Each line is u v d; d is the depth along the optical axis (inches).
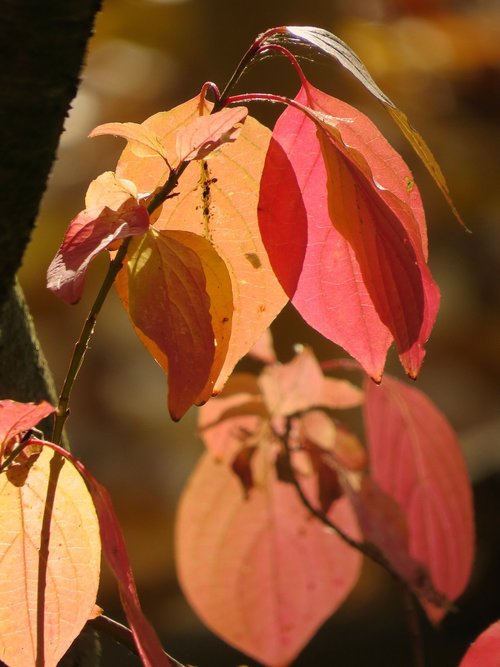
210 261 29.1
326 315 30.3
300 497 35.4
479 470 92.0
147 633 28.6
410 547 36.7
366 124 30.1
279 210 29.8
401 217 29.4
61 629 29.4
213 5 92.0
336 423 36.5
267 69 81.4
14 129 29.3
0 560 29.3
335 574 37.3
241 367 44.4
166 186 29.1
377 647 75.8
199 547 37.1
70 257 28.1
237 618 37.2
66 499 29.3
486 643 31.8
